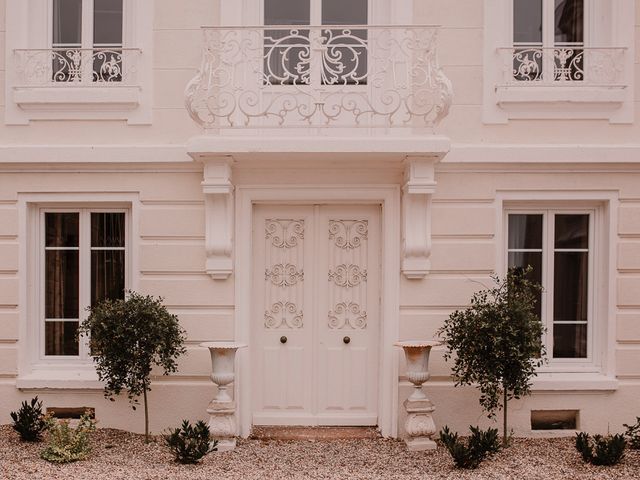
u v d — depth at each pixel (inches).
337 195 324.2
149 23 324.8
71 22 332.8
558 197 323.3
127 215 332.2
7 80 325.1
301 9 335.9
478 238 324.2
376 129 323.9
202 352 323.3
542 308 330.0
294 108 303.7
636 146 319.6
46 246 333.7
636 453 291.9
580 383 320.2
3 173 325.4
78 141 324.5
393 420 322.7
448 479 264.1
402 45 322.0
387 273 323.9
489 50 323.9
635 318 323.0
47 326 334.0
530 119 323.6
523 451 297.3
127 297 327.6
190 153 303.1
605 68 323.0
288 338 333.4
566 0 331.9
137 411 324.2
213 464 281.6
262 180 324.5
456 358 315.9
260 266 332.5
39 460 279.0
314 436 321.7
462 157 319.6
